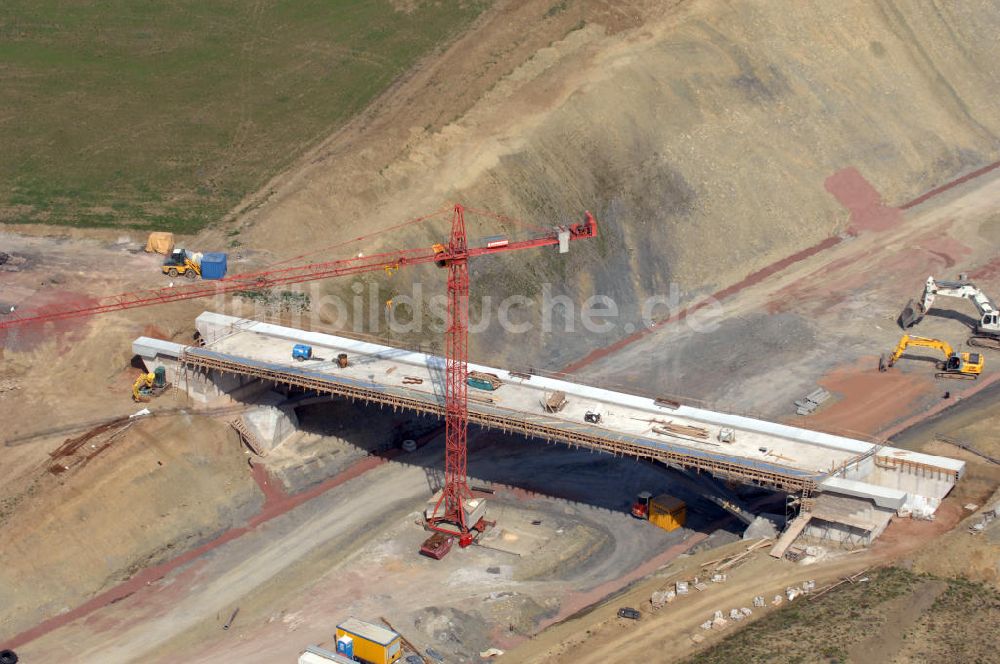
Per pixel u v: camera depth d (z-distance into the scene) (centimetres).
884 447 11356
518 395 12162
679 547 11456
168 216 15400
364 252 14650
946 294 14650
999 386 13688
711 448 11244
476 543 11575
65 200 15712
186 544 11594
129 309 13500
